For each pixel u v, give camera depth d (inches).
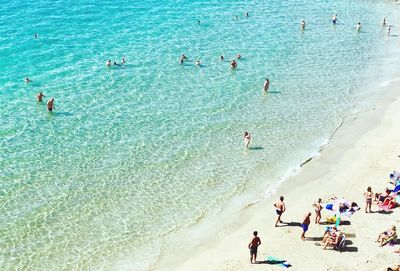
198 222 1168.2
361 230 1109.1
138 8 2694.4
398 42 2394.2
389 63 2135.8
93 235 1112.2
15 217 1149.7
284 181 1327.5
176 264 1037.8
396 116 1659.7
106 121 1567.4
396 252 1038.4
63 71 1893.5
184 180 1317.7
